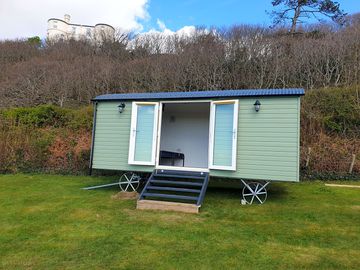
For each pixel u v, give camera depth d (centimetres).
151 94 873
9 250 447
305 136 1154
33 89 2102
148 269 385
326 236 506
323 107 1211
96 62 2408
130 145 818
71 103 1992
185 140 1128
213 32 2461
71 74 2175
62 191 869
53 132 1371
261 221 587
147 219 595
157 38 2781
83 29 6094
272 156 704
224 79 1858
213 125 766
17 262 406
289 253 436
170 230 530
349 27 2077
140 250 443
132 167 828
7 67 2641
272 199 767
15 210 663
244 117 739
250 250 446
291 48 1917
